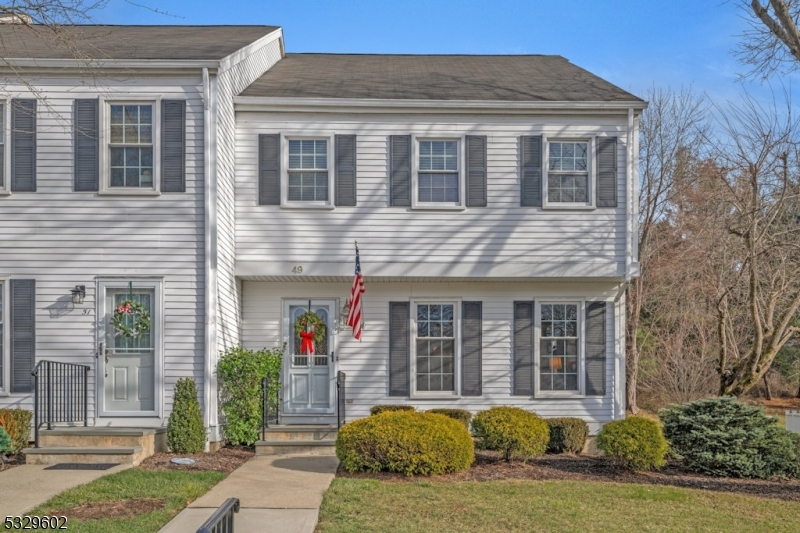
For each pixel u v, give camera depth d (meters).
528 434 11.52
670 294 21.59
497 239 14.31
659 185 22.84
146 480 9.45
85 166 12.60
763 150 15.49
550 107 14.33
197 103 12.73
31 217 12.55
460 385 14.74
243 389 12.88
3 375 12.52
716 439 11.81
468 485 9.83
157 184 12.59
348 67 18.02
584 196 14.55
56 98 12.69
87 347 12.50
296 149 14.51
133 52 13.27
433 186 14.50
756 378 15.27
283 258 14.16
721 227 18.88
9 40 14.56
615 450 11.35
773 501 9.86
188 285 12.52
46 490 8.88
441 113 14.44
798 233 16.11
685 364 19.41
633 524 8.20
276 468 10.86
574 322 15.02
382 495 9.02
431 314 15.02
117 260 12.54
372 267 14.18
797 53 11.82
